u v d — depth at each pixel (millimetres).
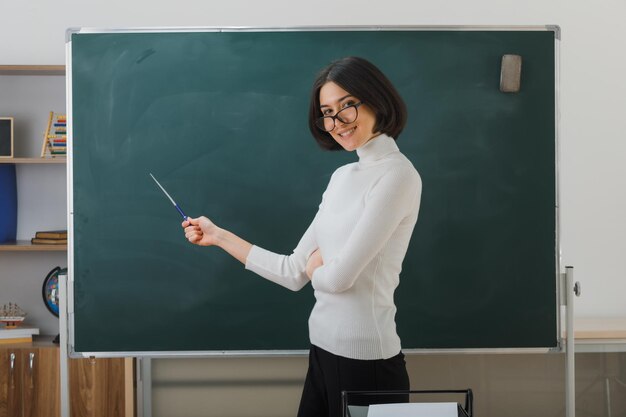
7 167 3598
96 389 3342
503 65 2961
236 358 3365
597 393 3436
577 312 3758
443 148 3000
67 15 3650
